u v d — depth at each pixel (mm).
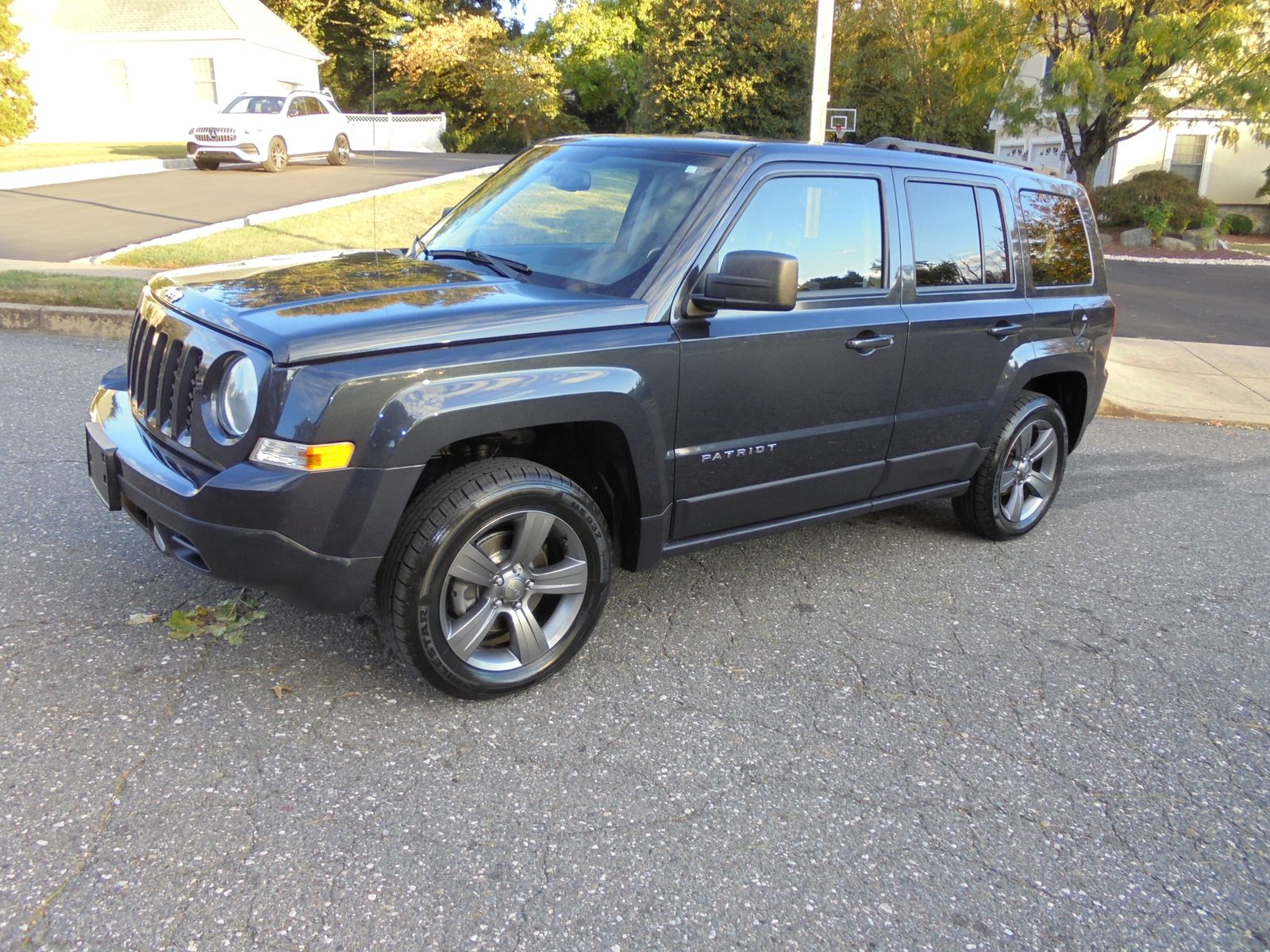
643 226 3721
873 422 4273
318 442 2863
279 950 2312
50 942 2275
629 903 2561
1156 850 2941
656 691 3598
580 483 3818
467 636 3281
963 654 4066
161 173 20859
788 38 18656
